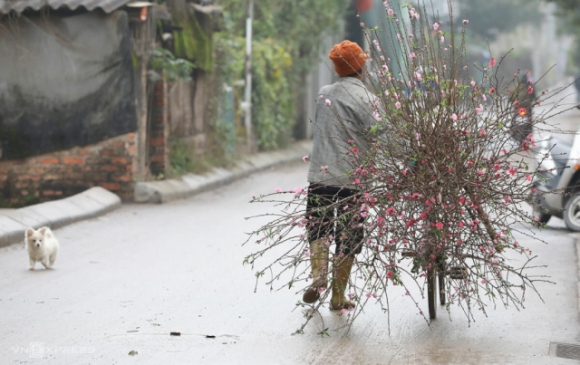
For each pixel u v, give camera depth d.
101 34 20.72
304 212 9.55
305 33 38.44
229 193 24.53
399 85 8.99
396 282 8.80
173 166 24.48
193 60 26.09
